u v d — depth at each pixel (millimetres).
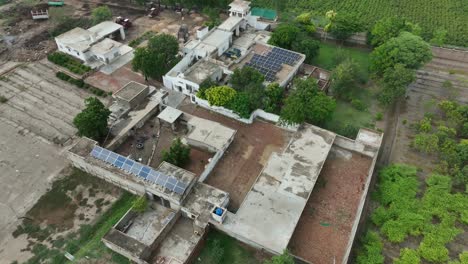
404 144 67688
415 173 60719
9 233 52625
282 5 104562
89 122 61094
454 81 81625
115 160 57562
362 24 94438
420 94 78500
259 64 79312
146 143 66062
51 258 49906
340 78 73500
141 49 75875
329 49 92500
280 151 64938
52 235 52469
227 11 102812
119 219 54031
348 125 67438
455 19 100000
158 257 49969
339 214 55969
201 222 51312
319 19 100812
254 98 67750
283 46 85625
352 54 90438
